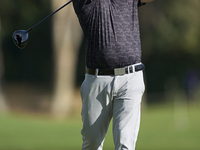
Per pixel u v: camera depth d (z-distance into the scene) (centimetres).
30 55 11588
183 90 10988
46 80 11744
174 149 4016
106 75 1650
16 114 7619
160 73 11938
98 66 1650
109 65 1636
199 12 10244
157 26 9962
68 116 8350
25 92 11069
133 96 1645
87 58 1672
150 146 4253
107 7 1625
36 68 11775
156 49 10825
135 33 1656
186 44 10475
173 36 10256
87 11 1630
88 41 1656
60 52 8331
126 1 1644
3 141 4556
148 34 10275
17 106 8656
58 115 8356
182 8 10081
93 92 1673
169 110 9156
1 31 10231
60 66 8400
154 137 5019
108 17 1623
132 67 1645
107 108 1677
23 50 11444
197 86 10681
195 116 7719
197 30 10369
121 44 1630
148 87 11950
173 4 10019
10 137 4862
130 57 1641
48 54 11400
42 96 9931
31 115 8000
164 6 9956
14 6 10144
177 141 4625
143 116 8038
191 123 6588
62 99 8494
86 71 1702
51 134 5231
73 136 5106
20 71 11844
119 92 1653
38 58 11594
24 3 10119
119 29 1628
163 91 11825
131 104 1641
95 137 1711
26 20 10331
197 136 5053
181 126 6191
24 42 1784
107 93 1656
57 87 8494
